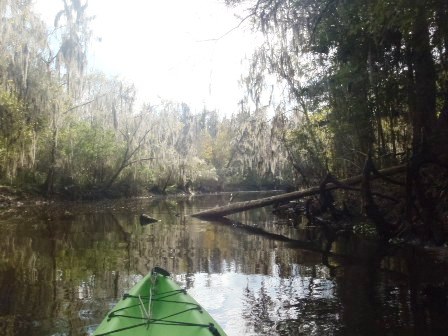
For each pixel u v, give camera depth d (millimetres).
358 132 17234
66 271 9586
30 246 12898
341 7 10438
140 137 40781
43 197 33656
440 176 13531
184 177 45000
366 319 6309
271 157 22812
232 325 6234
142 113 40562
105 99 37469
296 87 20734
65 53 31328
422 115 13945
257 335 5840
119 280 8797
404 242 12664
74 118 36094
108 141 37250
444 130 13133
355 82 15203
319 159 21609
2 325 6223
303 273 9312
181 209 27703
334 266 9906
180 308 5527
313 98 20328
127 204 32656
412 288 7797
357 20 11477
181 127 44125
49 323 6312
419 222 12914
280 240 14180
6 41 25312
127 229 17156
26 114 27812
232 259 11062
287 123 22406
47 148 33594
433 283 8078
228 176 54656
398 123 18484
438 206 12578
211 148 58938
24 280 8766
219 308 7020
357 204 18328
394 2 8336
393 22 8875
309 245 13086
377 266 9695
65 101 31969
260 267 10039
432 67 13828
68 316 6605
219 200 38094
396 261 10156
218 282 8680
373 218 13312
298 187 24516
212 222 19844
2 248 12484
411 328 5926
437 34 9914
